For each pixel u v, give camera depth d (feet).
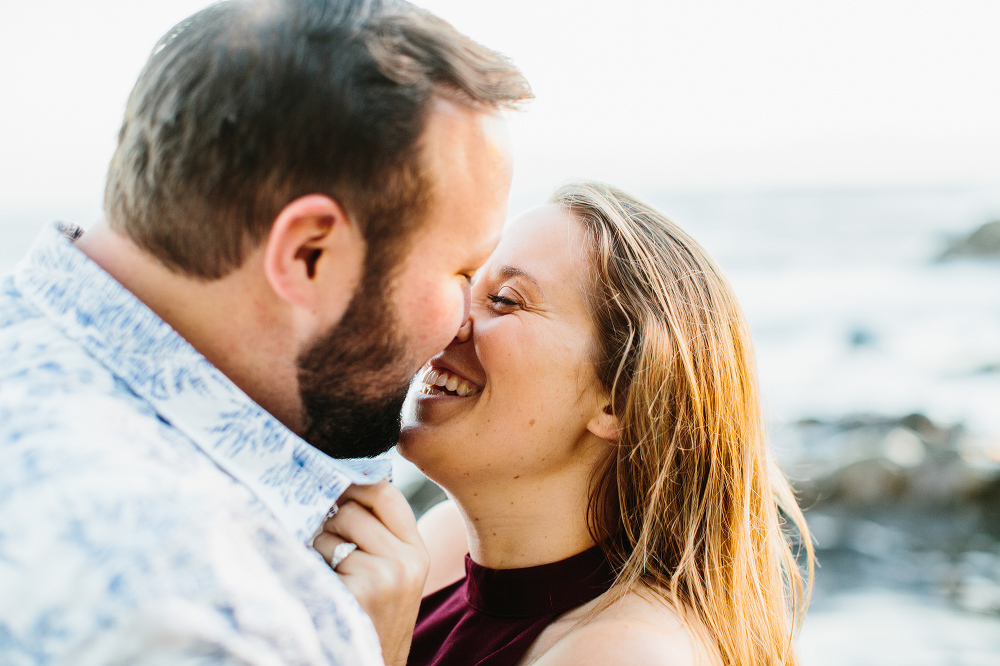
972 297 56.13
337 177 3.68
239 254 3.73
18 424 3.15
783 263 72.49
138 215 3.74
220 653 2.98
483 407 5.45
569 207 5.92
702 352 5.66
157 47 3.82
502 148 4.17
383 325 4.07
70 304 3.63
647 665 4.50
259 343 3.94
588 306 5.56
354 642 3.67
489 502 5.69
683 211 106.01
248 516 3.55
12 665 2.74
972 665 15.29
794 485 26.53
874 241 79.10
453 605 6.30
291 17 3.69
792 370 42.32
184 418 3.62
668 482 5.55
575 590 5.43
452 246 4.09
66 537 2.86
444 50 3.90
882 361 43.11
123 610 2.76
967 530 24.17
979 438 29.66
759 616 5.78
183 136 3.60
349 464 4.65
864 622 17.67
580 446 5.66
